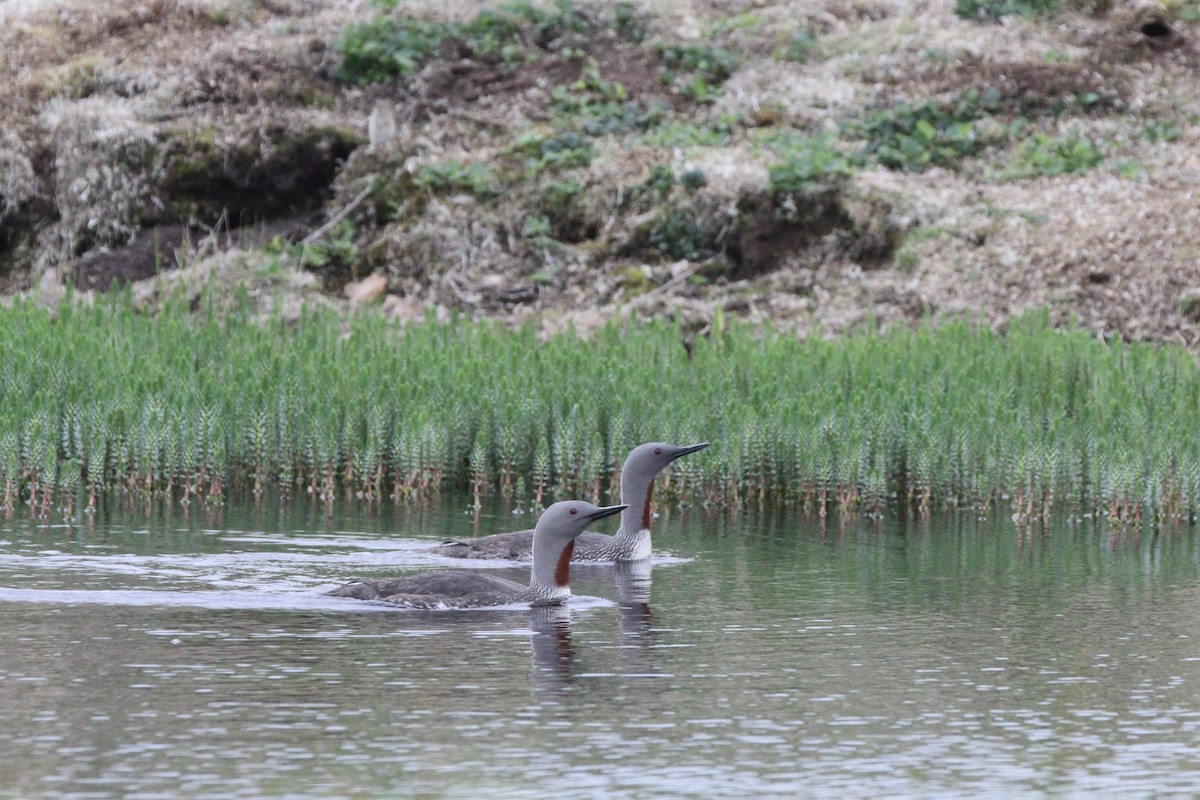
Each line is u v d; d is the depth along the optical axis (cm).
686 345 4541
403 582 2322
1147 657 2059
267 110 5362
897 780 1579
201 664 1945
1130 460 3186
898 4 5822
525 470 3406
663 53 5625
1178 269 4603
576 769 1595
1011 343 4012
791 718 1778
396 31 5628
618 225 5009
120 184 5216
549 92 5488
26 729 1694
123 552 2608
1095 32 5612
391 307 4825
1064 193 4966
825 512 3253
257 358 3709
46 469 3052
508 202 5091
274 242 5019
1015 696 1873
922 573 2606
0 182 5312
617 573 2608
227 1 5788
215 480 3212
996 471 3322
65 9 5741
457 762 1609
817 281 4788
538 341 4138
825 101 5378
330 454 3306
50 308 4859
